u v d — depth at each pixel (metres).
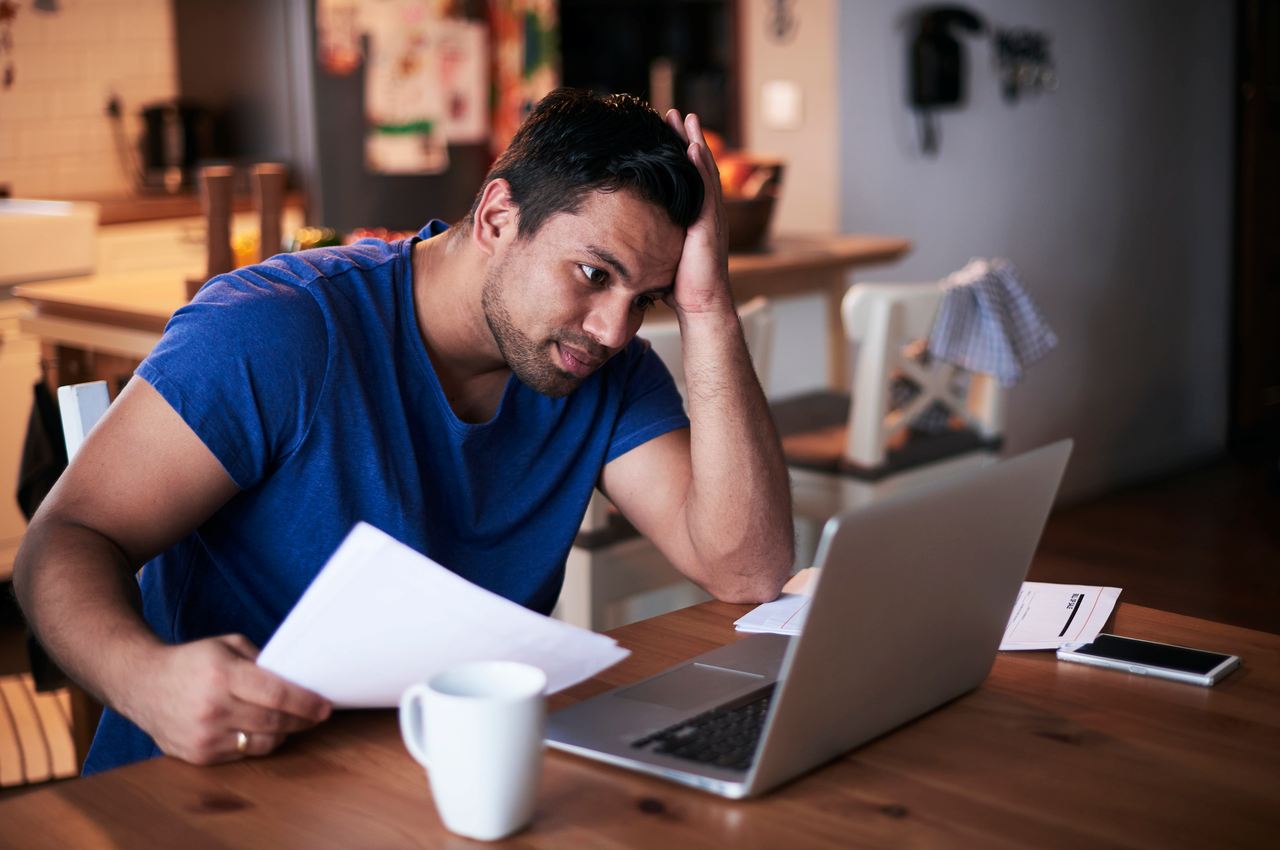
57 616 1.05
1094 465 4.89
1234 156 5.32
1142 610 1.33
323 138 4.33
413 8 4.45
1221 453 5.46
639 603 2.85
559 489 1.43
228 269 2.36
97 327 2.49
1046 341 2.95
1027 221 4.65
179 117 4.43
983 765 0.98
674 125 1.32
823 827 0.89
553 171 1.19
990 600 1.09
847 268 3.33
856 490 2.80
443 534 1.35
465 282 1.30
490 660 0.98
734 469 1.35
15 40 4.37
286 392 1.21
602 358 1.25
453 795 0.86
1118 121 4.88
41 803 0.92
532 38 4.77
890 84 4.23
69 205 4.00
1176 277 5.17
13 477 3.72
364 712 1.07
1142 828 0.89
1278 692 1.12
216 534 1.29
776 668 1.15
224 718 0.96
